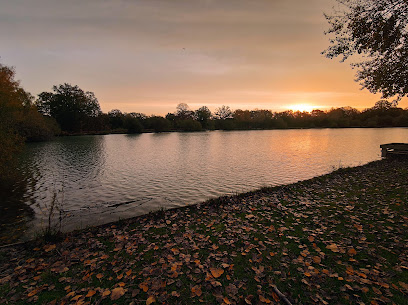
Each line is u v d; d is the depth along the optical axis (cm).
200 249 524
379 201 804
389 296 354
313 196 928
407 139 5319
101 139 6988
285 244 533
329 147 3853
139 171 2061
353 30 1208
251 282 404
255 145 4466
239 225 655
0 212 1067
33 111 5994
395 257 455
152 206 1135
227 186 1496
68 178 1816
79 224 905
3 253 531
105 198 1287
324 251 496
